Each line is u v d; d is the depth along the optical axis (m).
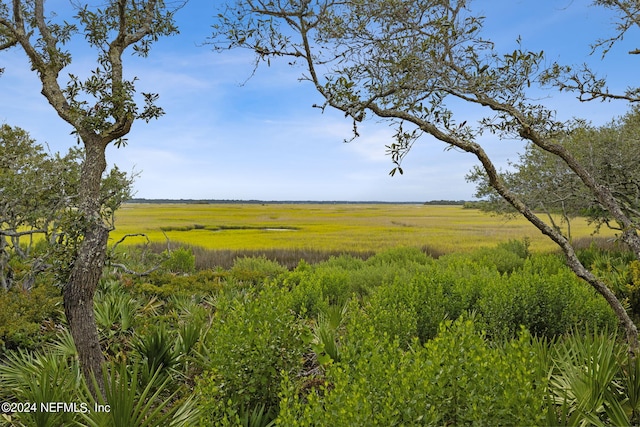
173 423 3.73
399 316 5.64
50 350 5.97
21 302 7.36
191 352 5.68
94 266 4.74
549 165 12.48
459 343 3.30
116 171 9.62
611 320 6.62
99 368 4.69
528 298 6.60
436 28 3.88
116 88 4.72
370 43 3.95
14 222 8.62
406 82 3.89
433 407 2.80
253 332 4.20
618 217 4.55
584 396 3.67
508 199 4.41
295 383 4.30
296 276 10.24
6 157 8.81
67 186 8.30
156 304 8.73
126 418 3.46
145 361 4.96
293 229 45.06
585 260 14.02
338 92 3.87
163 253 5.69
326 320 6.68
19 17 4.95
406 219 66.31
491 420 2.81
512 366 2.96
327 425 2.80
